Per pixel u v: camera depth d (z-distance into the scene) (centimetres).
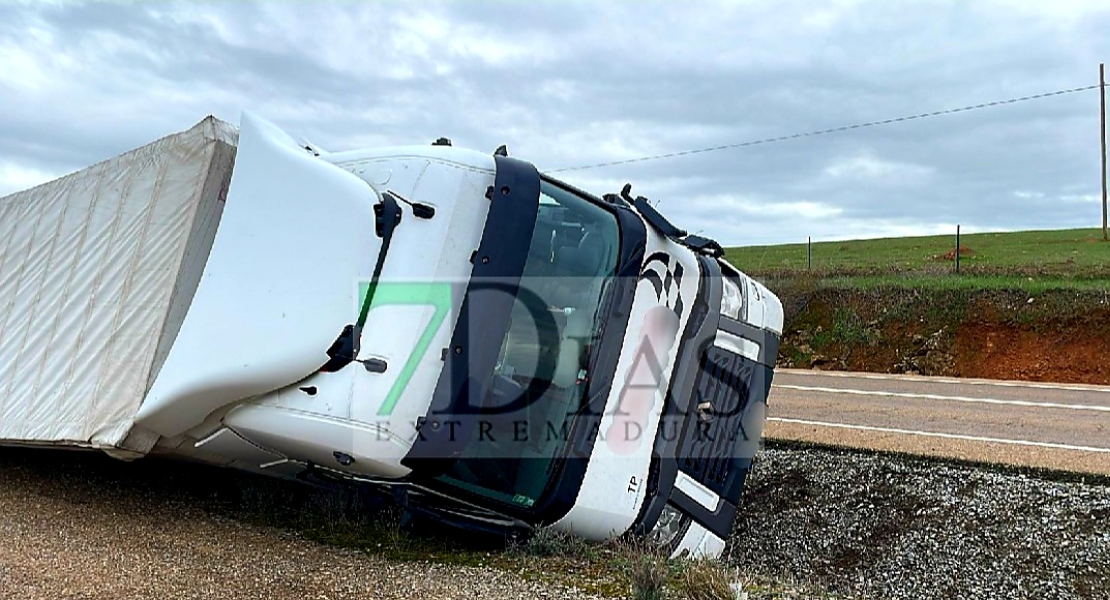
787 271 2708
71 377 557
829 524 842
